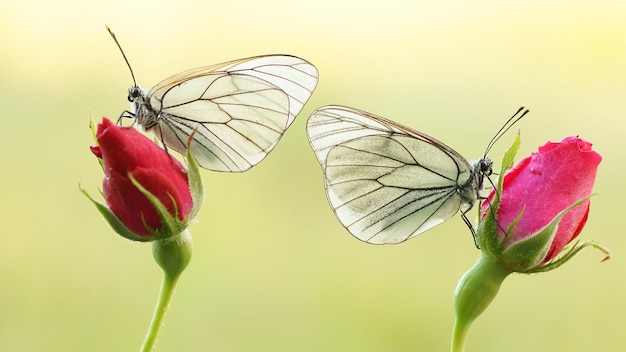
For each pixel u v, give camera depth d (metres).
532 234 0.49
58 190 0.83
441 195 0.53
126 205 0.48
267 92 0.52
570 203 0.49
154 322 0.48
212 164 0.52
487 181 0.53
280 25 1.26
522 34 1.22
